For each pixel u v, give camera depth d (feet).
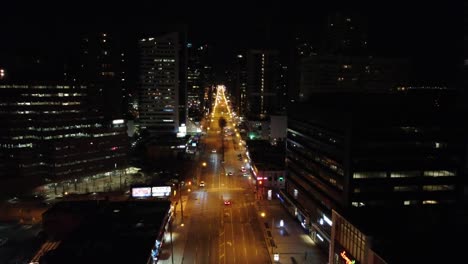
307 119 342.64
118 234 263.49
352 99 330.34
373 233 202.39
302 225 340.18
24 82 462.60
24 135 456.04
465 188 278.67
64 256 230.27
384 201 266.98
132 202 337.11
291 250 290.76
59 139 472.03
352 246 218.59
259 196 426.92
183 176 521.24
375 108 267.80
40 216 360.69
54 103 480.64
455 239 199.62
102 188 459.32
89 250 238.48
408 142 266.16
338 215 238.27
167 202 338.13
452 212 234.58
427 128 268.00
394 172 266.77
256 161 489.67
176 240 309.42
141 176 517.96
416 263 175.83
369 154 261.65
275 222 351.05
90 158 499.92
